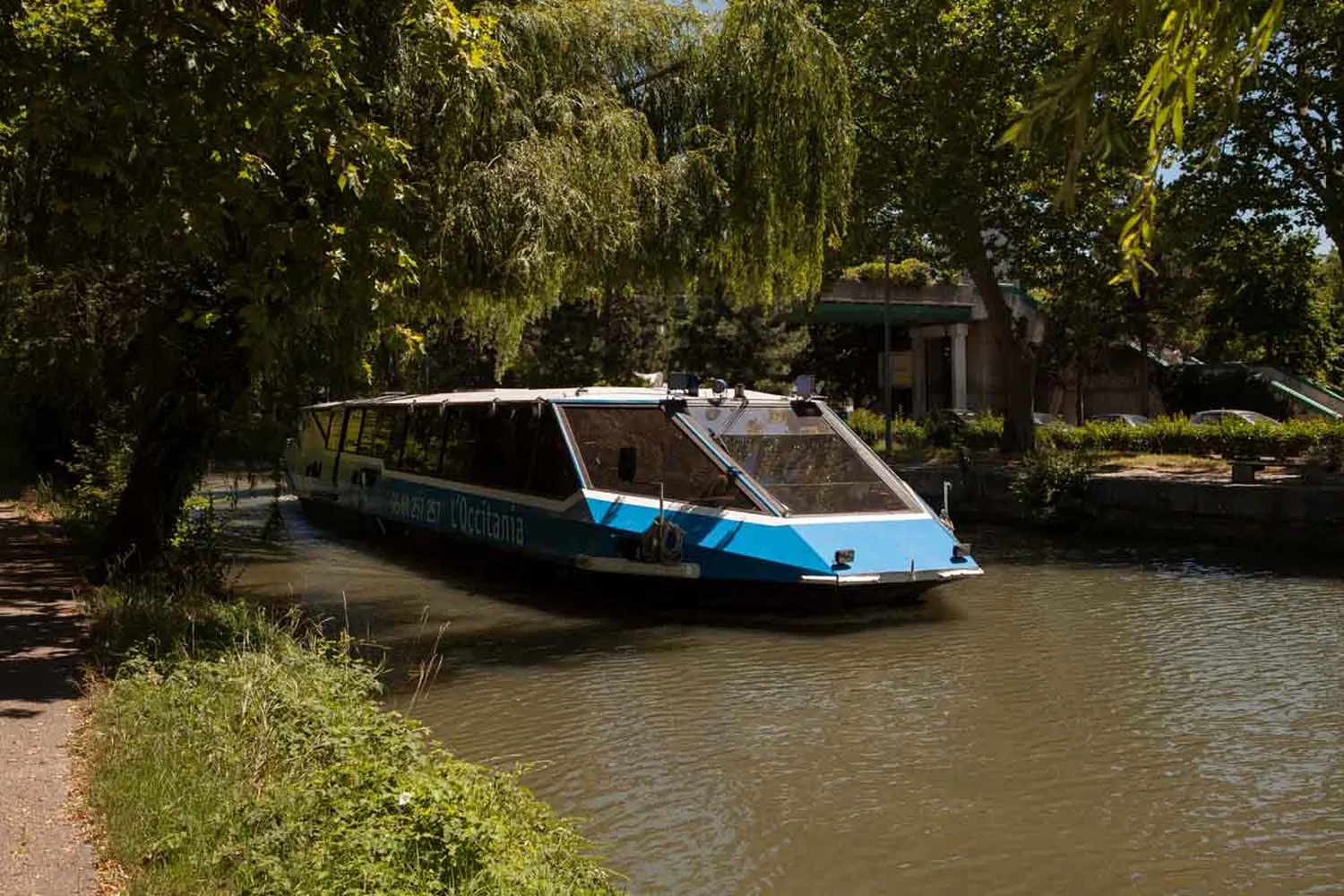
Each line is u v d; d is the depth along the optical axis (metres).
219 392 12.22
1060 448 31.83
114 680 7.14
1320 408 47.50
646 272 14.80
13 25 8.53
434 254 12.45
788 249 15.13
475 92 11.99
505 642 11.33
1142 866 5.83
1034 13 24.34
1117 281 3.11
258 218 8.86
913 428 39.19
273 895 4.07
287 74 8.25
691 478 13.08
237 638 8.84
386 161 8.98
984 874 5.75
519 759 7.59
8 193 10.13
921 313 49.16
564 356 44.25
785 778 7.19
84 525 15.95
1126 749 7.79
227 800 4.91
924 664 10.37
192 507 15.88
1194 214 23.56
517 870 4.43
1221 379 50.38
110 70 8.05
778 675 9.92
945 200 27.22
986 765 7.46
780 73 14.63
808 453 13.51
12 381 17.02
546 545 13.72
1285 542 18.28
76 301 12.48
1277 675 9.91
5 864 4.39
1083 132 2.92
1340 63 21.59
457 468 16.58
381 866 4.21
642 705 8.96
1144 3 2.86
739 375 47.84
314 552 18.31
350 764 5.25
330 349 11.59
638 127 13.98
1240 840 6.19
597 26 14.55
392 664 10.34
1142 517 20.67
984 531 22.55
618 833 6.27
